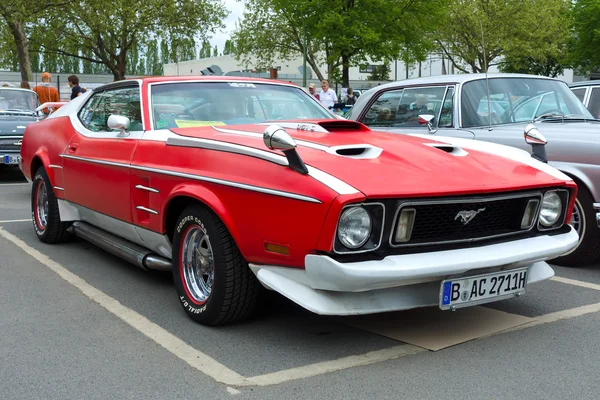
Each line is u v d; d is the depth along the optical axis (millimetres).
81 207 5012
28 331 3596
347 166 3109
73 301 4168
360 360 3152
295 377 2953
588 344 3393
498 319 3793
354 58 30297
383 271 2838
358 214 2879
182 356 3215
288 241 3006
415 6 29219
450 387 2848
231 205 3287
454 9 32250
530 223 3453
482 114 5648
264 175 3150
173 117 4262
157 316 3854
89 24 28703
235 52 35969
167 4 29594
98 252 5578
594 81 7164
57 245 5848
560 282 4707
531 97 5902
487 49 32875
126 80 4727
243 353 3250
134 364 3121
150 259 4168
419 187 2986
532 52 33312
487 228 3289
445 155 3539
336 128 4043
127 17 28781
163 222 3861
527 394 2783
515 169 3533
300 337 3473
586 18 34219
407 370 3029
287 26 32250
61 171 5266
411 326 3643
